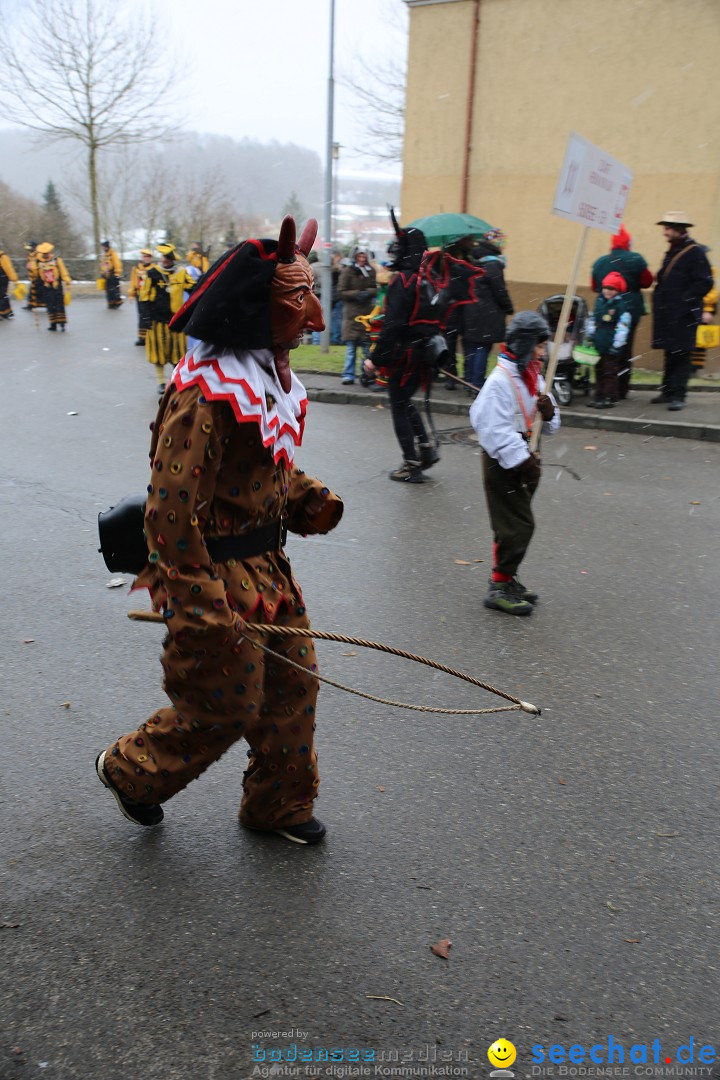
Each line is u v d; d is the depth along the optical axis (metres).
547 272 13.72
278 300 2.42
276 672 2.91
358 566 5.76
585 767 3.60
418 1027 2.39
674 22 11.91
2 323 20.00
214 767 3.54
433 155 14.27
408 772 3.54
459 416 10.33
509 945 2.67
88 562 5.74
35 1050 2.29
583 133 12.92
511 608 5.05
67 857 3.01
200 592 2.47
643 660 4.54
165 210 42.38
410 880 2.94
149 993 2.47
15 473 7.78
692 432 9.25
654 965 2.61
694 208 12.30
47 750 3.64
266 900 2.83
